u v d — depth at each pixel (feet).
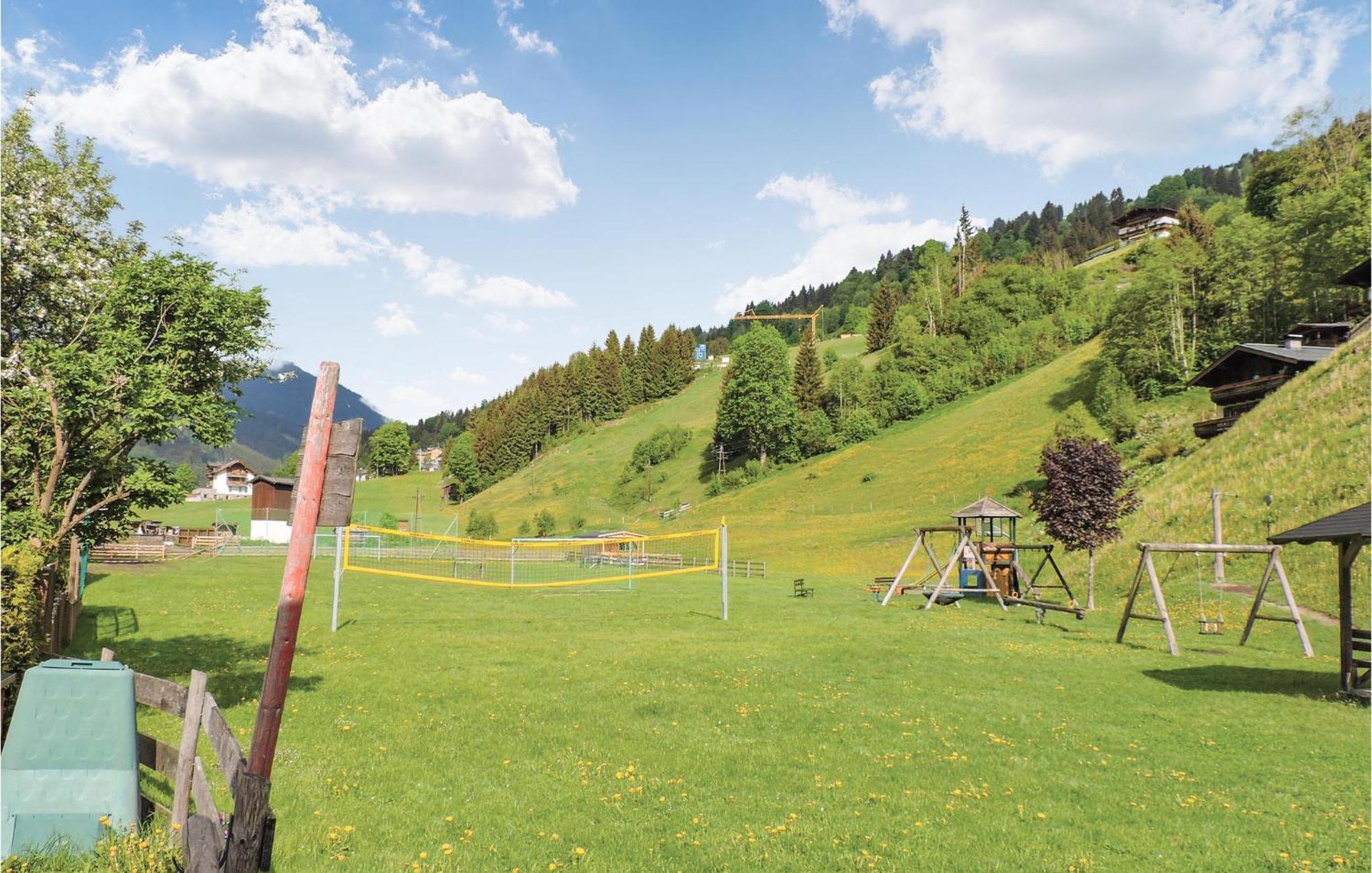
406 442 608.60
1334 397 113.70
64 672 20.01
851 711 45.75
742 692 50.55
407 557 209.87
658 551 246.47
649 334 618.44
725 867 23.57
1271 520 101.19
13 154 49.75
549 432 576.20
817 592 135.64
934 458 297.53
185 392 43.88
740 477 354.54
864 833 26.53
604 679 54.03
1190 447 203.00
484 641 72.08
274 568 146.61
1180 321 284.20
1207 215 458.09
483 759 34.40
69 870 18.06
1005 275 483.51
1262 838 26.37
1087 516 103.65
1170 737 40.32
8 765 19.36
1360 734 40.91
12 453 40.42
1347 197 239.09
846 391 387.75
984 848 25.26
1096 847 25.63
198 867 15.78
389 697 46.24
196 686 19.92
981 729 41.91
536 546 256.73
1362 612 79.41
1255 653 68.59
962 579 119.24
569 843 25.18
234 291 44.39
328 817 25.34
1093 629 85.76
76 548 69.77
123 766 20.11
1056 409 301.02
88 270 48.03
